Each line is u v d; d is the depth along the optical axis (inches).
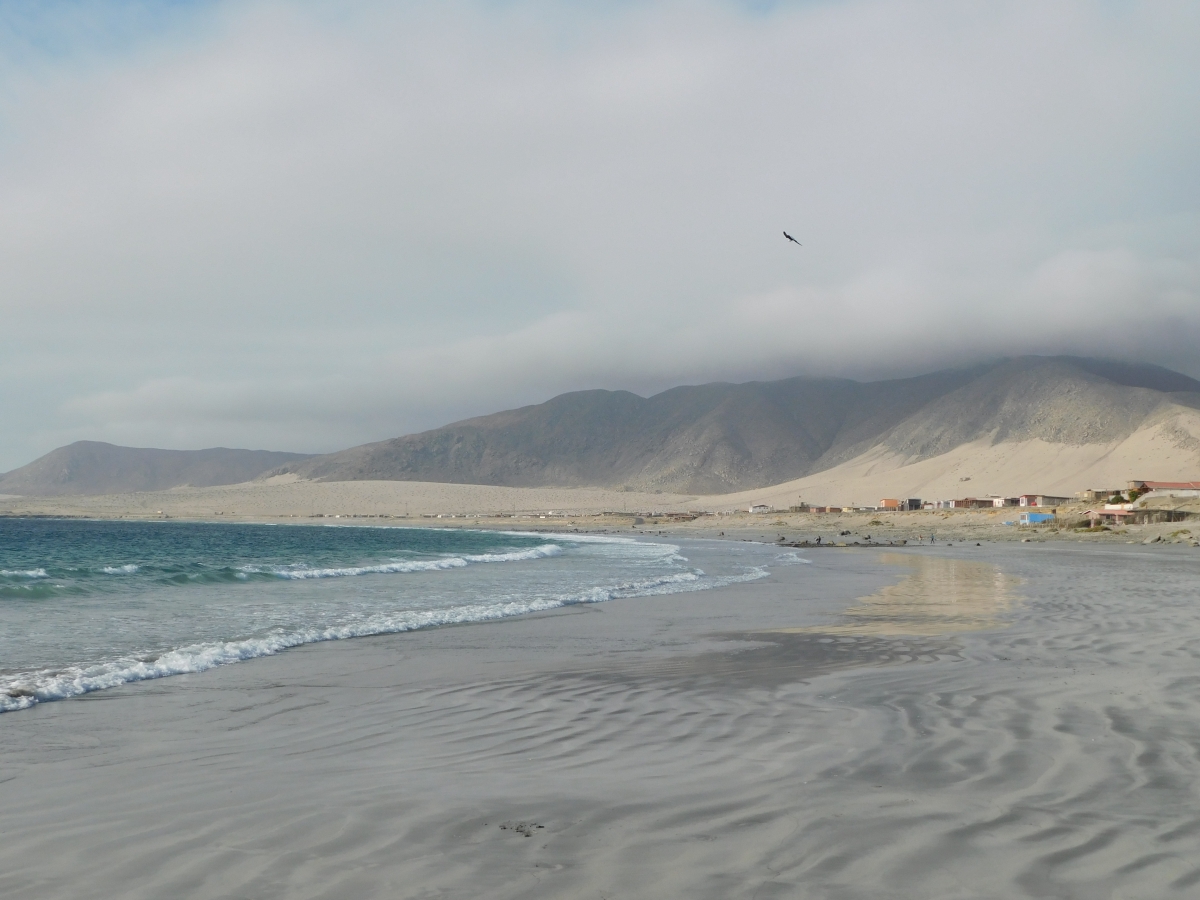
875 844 188.9
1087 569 1298.0
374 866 179.6
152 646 539.5
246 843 194.4
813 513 6013.8
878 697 357.4
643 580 1150.3
